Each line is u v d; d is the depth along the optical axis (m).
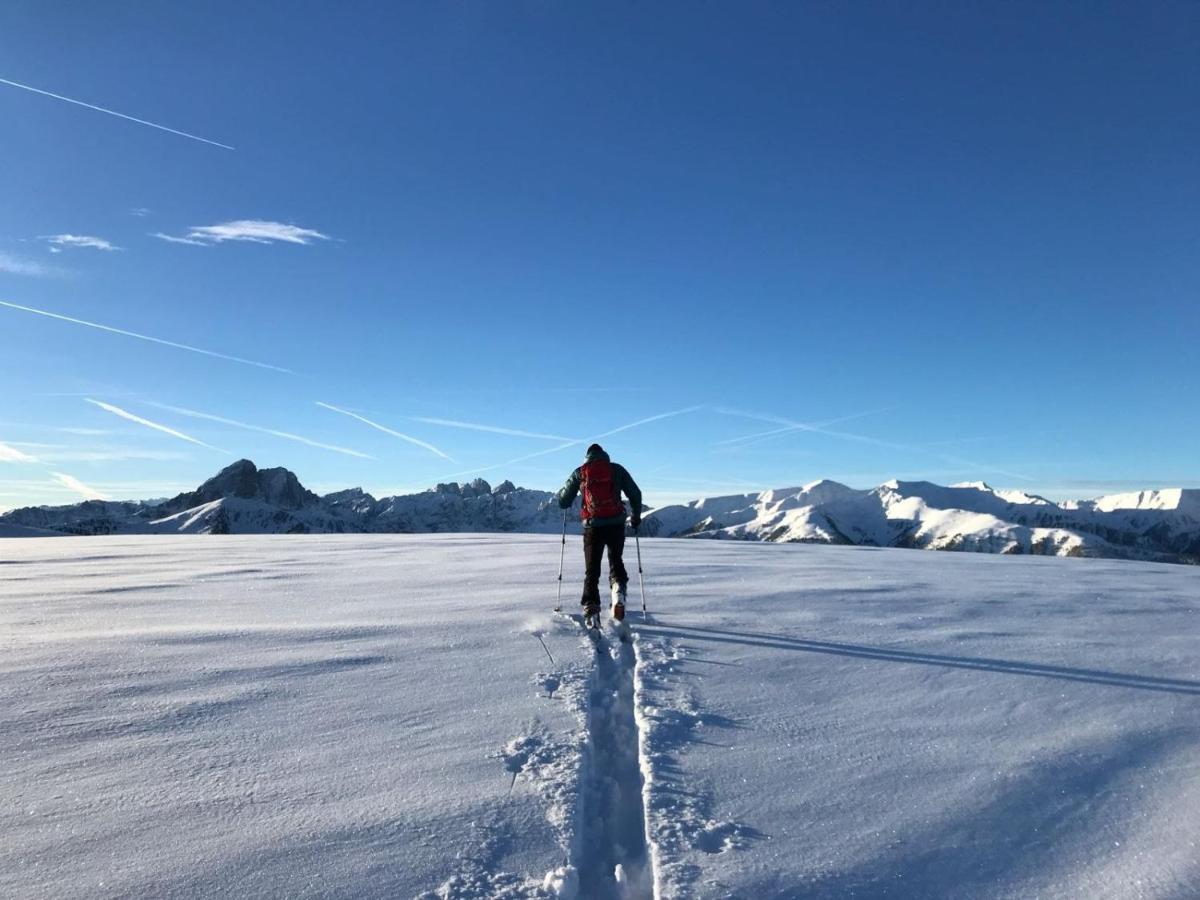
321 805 3.49
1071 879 3.02
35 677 5.38
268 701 4.92
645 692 5.14
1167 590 9.90
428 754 4.09
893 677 5.55
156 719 4.58
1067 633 7.03
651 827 3.36
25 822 3.30
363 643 6.41
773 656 6.08
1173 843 3.27
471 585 9.99
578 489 8.16
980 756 4.15
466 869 3.01
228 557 15.34
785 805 3.58
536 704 4.90
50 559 15.09
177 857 3.03
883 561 13.81
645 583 10.02
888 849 3.21
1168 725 4.63
